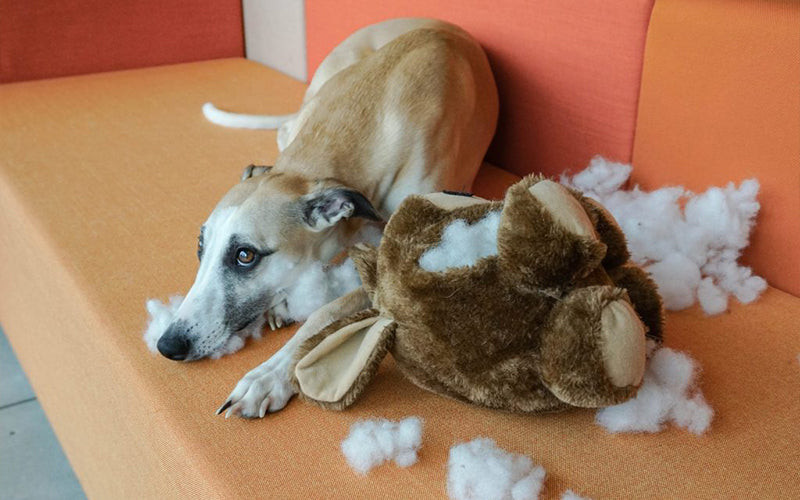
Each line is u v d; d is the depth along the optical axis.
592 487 0.98
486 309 1.02
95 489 1.58
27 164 2.06
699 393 1.15
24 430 2.00
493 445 1.04
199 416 1.13
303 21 2.74
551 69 1.81
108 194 1.88
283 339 1.34
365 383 1.10
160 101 2.57
